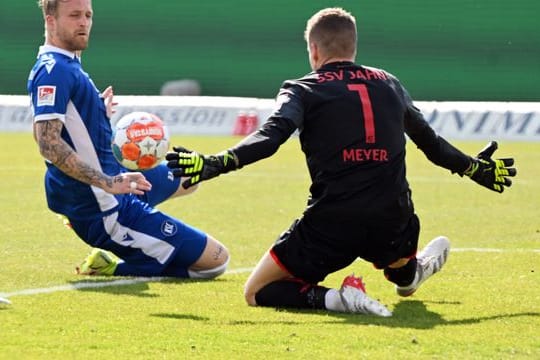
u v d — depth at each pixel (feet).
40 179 188.44
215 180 193.47
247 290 81.20
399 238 79.30
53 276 95.25
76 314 76.64
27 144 261.03
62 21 89.76
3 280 92.73
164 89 329.52
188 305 81.10
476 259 106.01
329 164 76.89
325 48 80.02
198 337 68.90
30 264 102.27
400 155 78.02
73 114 90.22
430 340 67.92
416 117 81.35
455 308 80.12
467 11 313.12
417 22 315.78
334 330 71.05
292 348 65.72
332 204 77.00
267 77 326.44
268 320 75.00
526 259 106.01
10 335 69.00
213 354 64.18
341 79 78.43
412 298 84.74
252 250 113.91
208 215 144.46
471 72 314.55
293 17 324.19
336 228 77.61
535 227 132.57
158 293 86.74
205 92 329.31
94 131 91.40
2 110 301.02
